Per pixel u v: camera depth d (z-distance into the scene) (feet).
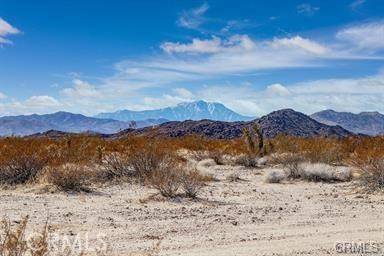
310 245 30.89
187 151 102.32
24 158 60.95
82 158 66.23
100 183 62.80
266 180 70.28
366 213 44.47
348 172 73.51
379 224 38.83
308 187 65.21
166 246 30.66
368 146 89.20
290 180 72.18
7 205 45.50
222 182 68.69
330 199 53.57
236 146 102.89
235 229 36.78
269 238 33.40
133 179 64.59
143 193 55.67
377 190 59.06
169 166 57.93
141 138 73.15
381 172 60.80
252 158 93.45
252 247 30.45
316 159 85.10
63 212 42.45
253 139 101.91
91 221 38.70
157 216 41.52
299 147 94.43
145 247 30.25
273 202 50.93
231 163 97.25
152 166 65.98
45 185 56.49
